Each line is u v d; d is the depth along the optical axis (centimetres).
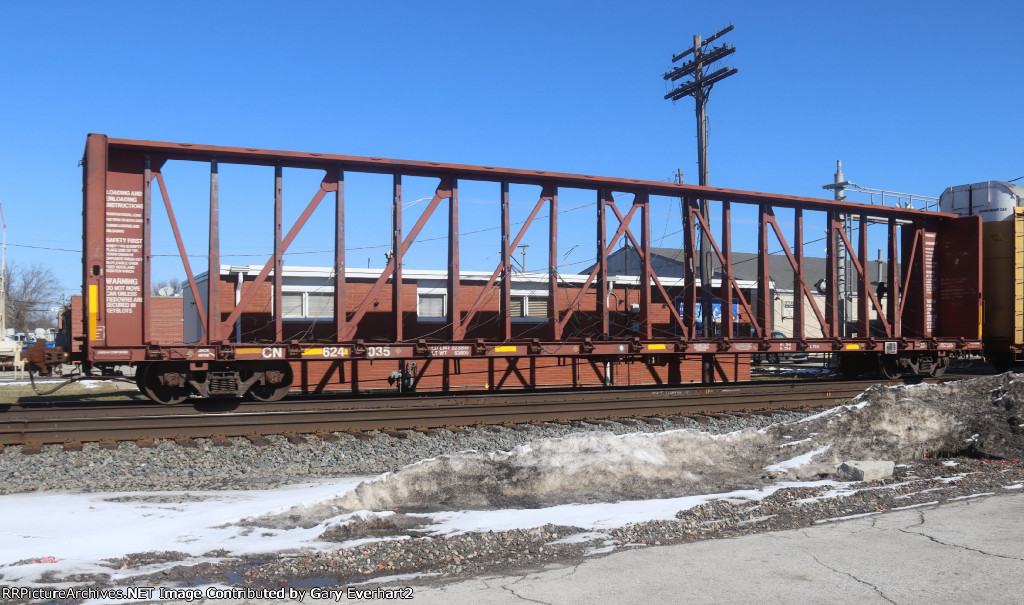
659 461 907
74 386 2386
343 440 1177
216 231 1454
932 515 708
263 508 722
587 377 2355
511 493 791
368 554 570
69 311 1494
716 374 2475
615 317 2358
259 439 1151
